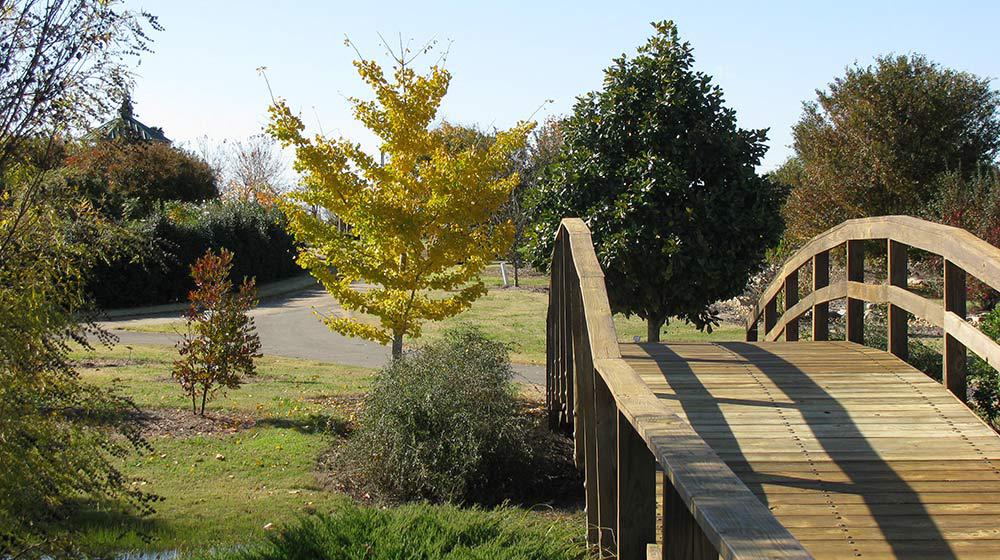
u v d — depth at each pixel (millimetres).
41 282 4332
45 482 4219
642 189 10609
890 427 5164
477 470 7809
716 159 10992
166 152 38219
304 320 24750
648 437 2781
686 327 21016
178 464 8648
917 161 29328
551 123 32375
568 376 7438
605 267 10719
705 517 2031
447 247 10906
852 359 6605
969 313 19094
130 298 26625
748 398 5715
